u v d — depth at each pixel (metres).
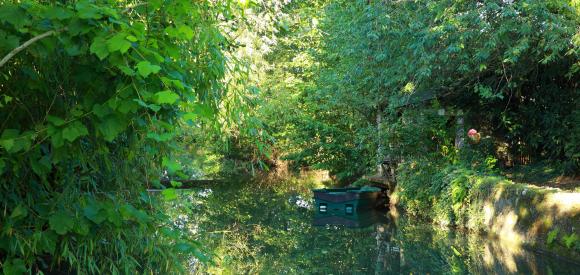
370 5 9.86
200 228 10.52
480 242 9.45
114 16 2.55
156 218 4.42
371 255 8.77
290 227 11.55
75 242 4.31
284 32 7.11
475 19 8.36
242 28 5.60
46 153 3.38
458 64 9.75
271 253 8.88
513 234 8.79
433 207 11.62
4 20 2.54
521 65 10.05
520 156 12.73
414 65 9.50
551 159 11.88
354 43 10.76
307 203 15.56
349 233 10.88
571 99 11.46
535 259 7.98
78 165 3.91
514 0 8.41
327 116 18.09
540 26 8.34
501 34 8.23
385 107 14.17
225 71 4.86
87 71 2.85
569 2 7.96
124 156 4.25
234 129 6.54
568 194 8.12
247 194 17.39
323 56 17.08
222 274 7.27
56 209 3.71
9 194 3.57
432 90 11.59
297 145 18.58
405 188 12.77
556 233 7.80
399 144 12.88
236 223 11.70
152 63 2.76
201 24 4.06
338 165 17.19
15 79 3.27
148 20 3.06
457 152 12.11
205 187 19.03
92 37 2.60
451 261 8.20
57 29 2.55
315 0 17.59
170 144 4.25
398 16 9.62
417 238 10.09
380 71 10.73
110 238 4.30
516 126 12.39
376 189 13.93
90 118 2.90
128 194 4.37
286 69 20.12
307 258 8.56
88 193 4.04
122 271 4.68
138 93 2.55
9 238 3.53
